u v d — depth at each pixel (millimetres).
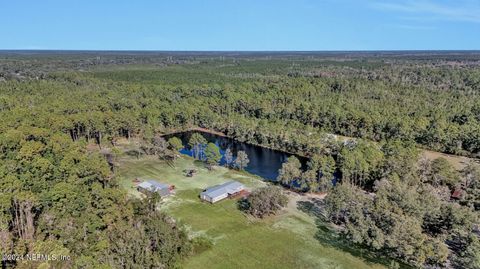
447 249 58562
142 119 142375
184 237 62188
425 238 57531
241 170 104000
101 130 120750
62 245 52719
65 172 72375
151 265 53906
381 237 58125
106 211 61938
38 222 59594
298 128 131250
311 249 63250
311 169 91188
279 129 128250
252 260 60031
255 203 74375
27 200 58906
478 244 55031
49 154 81000
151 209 69188
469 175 86500
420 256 54938
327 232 69000
